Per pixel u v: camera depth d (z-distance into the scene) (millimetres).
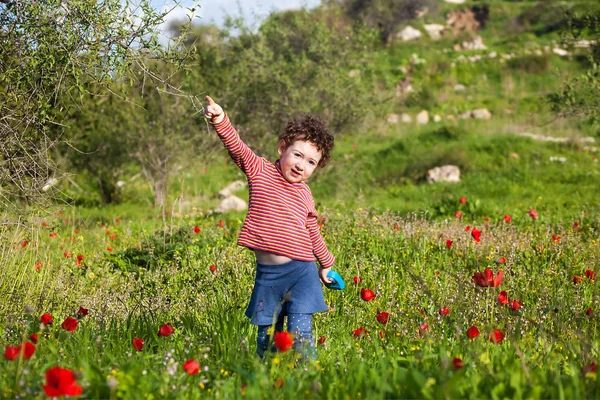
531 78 31984
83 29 4648
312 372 2836
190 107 15117
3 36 4797
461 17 43844
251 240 3623
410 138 23375
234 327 3766
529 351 3387
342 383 2752
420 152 21578
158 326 4102
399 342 3742
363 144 24016
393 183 19344
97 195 18516
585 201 13883
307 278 3623
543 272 6438
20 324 3969
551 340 3715
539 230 9461
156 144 15836
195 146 16281
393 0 39062
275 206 3623
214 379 2996
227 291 5512
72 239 8836
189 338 3568
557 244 7652
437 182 18891
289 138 3684
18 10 4707
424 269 6766
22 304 4898
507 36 39875
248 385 2654
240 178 17188
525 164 19406
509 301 4617
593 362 2844
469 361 2830
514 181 17766
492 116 26750
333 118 15312
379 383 2564
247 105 14906
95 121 15703
